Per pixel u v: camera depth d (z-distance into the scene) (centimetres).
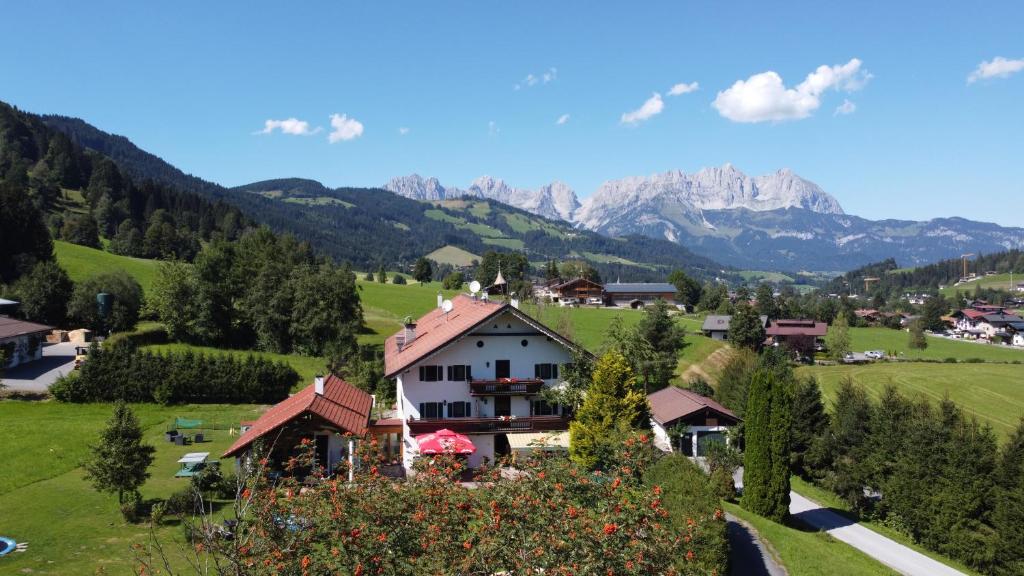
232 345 9338
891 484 4878
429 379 4888
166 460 4641
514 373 4975
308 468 3825
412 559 1661
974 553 4234
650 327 9094
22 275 10688
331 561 1573
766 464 4262
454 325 5228
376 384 6738
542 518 1661
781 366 6981
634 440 2228
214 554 1575
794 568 3394
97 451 3456
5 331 7369
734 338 12769
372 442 2212
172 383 6488
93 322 9369
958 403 9631
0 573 2680
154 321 10206
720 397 7262
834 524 4838
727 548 2888
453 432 4494
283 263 11162
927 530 4588
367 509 1711
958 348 16550
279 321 9169
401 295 16462
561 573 1497
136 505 3431
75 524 3303
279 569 1535
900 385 10812
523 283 17888
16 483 3991
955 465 4550
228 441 5275
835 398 9775
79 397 6284
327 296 9025
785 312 19800
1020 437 4466
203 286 9119
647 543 1656
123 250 17375
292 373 7056
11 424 5294
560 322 9438
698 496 2969
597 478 1981
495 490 1848
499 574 1702
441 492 1886
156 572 1739
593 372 4700
